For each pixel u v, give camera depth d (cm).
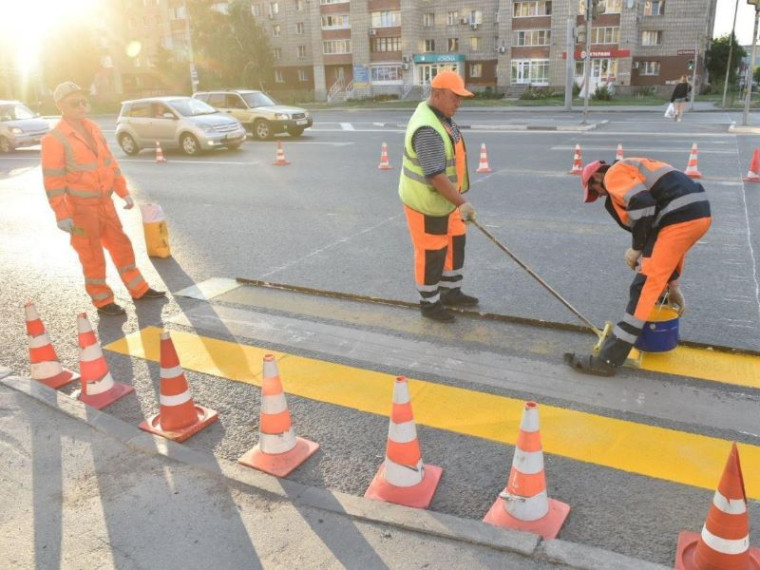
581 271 589
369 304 522
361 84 5353
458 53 5119
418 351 428
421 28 5188
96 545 255
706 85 5069
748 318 465
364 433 334
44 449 324
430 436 327
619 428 325
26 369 429
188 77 5594
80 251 506
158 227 686
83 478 299
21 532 264
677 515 262
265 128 1952
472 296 525
